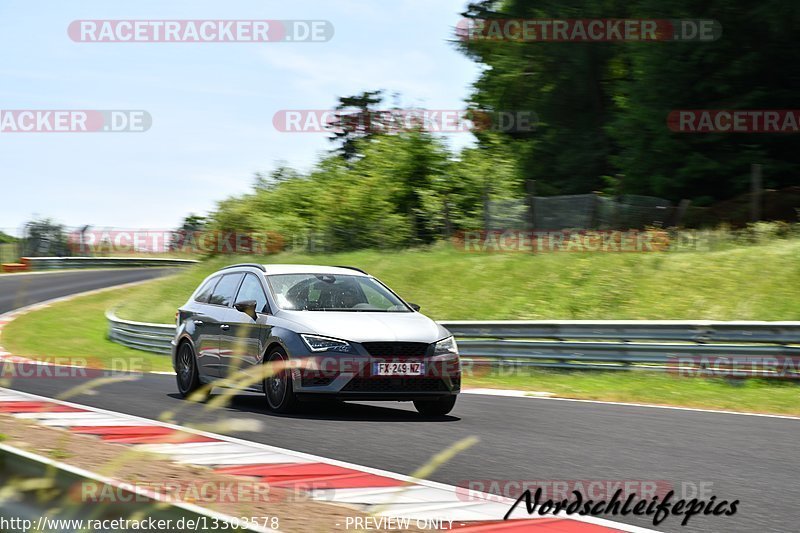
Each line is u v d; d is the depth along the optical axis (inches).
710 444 594.6
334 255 2204.7
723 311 1295.5
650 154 2148.1
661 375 1044.5
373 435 606.9
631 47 2196.1
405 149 2456.9
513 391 978.7
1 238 3722.9
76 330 1987.0
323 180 2674.7
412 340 711.1
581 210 1770.4
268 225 2495.1
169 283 2440.9
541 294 1515.7
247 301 775.1
